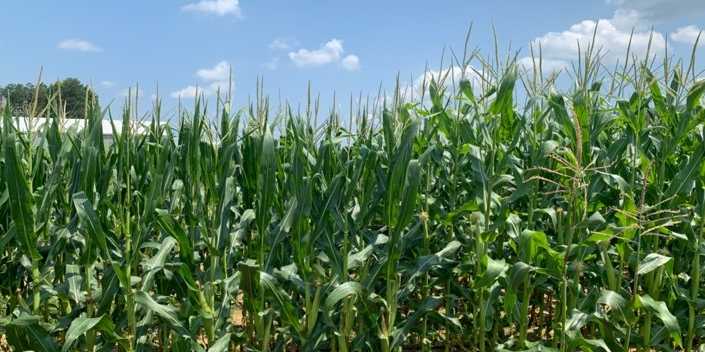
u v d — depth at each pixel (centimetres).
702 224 499
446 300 528
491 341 545
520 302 553
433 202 536
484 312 486
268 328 447
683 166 548
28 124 489
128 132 443
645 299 450
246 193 514
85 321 397
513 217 502
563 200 557
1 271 502
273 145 425
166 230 426
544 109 601
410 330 532
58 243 458
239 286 430
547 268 450
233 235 480
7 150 385
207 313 427
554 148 493
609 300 442
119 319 445
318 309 449
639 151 502
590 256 490
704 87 475
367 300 450
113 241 443
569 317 475
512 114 494
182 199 567
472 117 595
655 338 504
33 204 443
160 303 459
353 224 467
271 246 448
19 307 448
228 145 445
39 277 438
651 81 514
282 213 489
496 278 460
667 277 528
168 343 515
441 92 568
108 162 447
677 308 524
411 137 421
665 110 518
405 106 553
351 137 585
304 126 586
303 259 435
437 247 565
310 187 434
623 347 484
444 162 593
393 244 432
